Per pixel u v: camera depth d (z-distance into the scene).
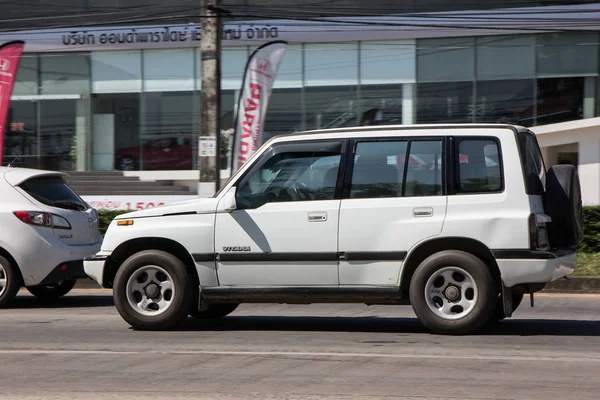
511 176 11.91
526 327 13.38
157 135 41.06
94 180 40.84
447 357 10.71
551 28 37.03
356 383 9.23
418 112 38.66
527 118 37.94
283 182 12.66
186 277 12.90
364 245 12.22
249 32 39.22
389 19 38.09
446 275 12.07
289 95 39.56
